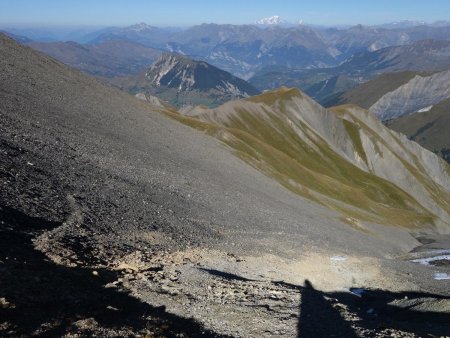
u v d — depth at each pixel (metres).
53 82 61.28
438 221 134.88
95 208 26.78
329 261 42.94
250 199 57.59
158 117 81.75
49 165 30.02
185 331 15.06
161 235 27.94
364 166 190.12
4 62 56.94
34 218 21.14
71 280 16.34
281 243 41.91
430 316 30.42
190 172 53.84
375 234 89.25
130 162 43.62
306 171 114.00
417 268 57.78
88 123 50.31
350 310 22.88
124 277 19.05
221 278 22.73
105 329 13.03
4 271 14.59
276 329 17.14
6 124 34.25
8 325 11.53
